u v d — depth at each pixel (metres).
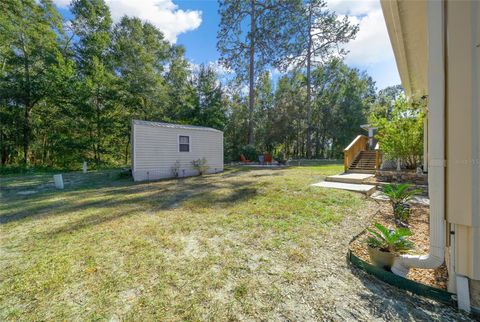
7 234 3.16
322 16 17.38
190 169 10.23
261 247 2.65
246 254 2.48
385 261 2.00
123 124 16.52
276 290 1.86
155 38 19.55
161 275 2.10
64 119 14.60
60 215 4.04
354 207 4.22
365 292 1.81
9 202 5.16
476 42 1.50
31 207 4.65
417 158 6.95
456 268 1.66
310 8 16.88
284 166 13.31
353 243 2.73
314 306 1.66
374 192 5.49
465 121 1.56
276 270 2.16
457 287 1.64
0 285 1.97
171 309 1.66
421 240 2.79
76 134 14.98
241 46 17.34
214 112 19.94
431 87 1.68
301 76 22.38
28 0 13.10
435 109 1.67
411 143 6.57
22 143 14.76
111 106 15.51
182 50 21.56
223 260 2.36
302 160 18.61
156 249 2.63
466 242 1.60
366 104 25.53
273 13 15.86
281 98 21.16
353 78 24.36
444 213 1.69
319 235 2.98
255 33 16.22
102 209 4.42
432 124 1.69
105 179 9.16
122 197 5.55
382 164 8.10
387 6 2.33
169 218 3.79
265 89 24.30
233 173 10.34
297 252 2.51
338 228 3.22
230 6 16.06
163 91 17.48
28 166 13.27
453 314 1.57
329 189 5.68
